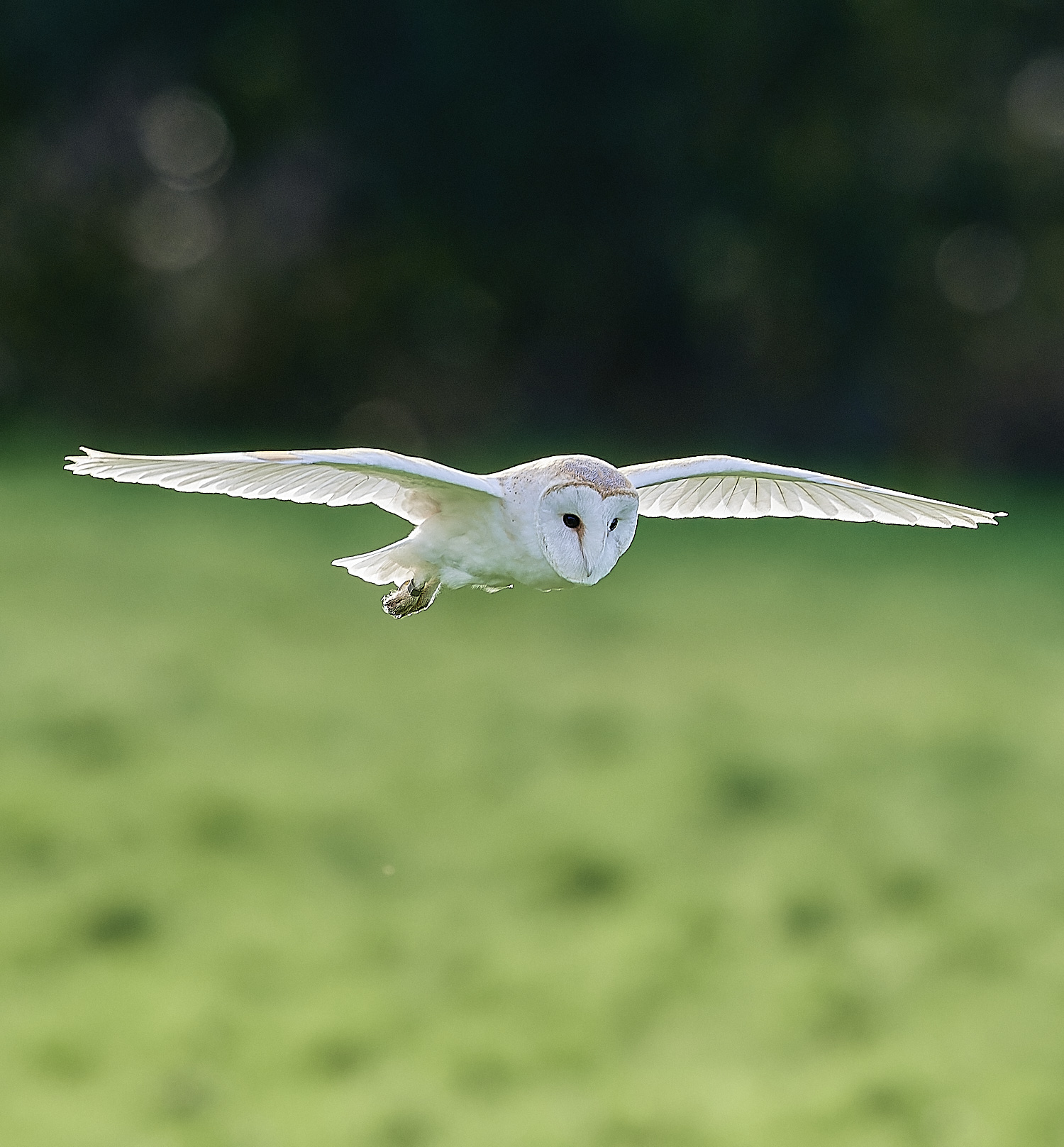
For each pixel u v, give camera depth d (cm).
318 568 2159
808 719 1525
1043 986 1009
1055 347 3844
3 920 1075
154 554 2183
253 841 1203
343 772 1330
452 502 524
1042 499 3272
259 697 1515
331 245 3697
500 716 1511
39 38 3328
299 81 3522
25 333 3700
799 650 1853
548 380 3853
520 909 1120
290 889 1137
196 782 1278
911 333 3797
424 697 1565
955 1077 908
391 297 3750
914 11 3566
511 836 1220
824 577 2361
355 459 476
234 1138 851
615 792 1298
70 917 1085
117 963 1041
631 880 1154
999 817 1277
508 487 518
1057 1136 845
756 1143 847
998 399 3853
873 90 3606
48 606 1823
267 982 1016
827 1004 993
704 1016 981
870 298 3653
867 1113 873
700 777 1328
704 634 1928
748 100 3578
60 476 2848
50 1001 989
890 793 1321
